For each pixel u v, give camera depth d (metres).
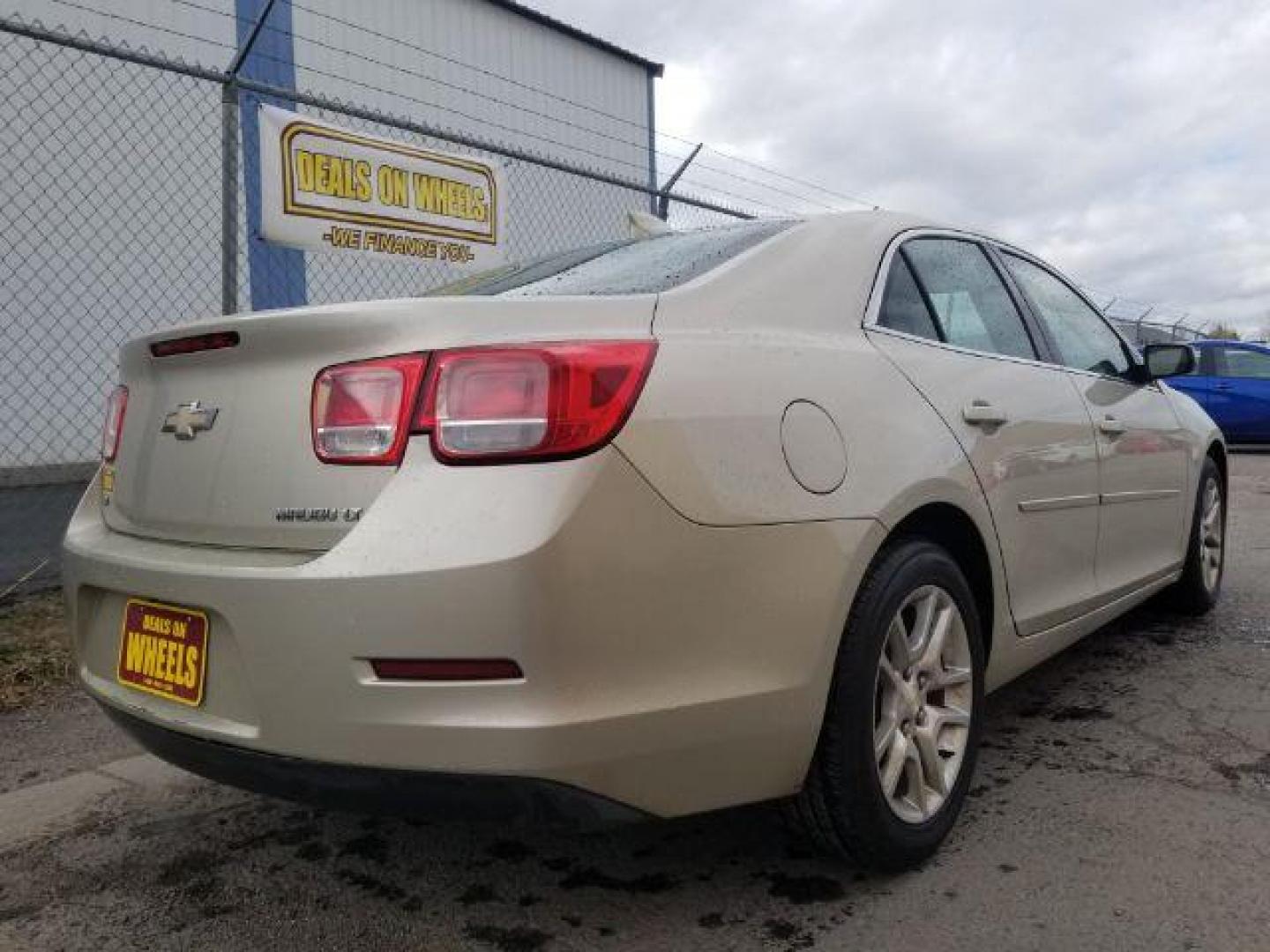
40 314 7.05
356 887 2.39
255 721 1.89
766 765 2.02
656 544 1.82
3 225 6.88
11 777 3.12
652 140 12.66
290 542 1.93
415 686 1.73
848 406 2.27
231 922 2.25
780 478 2.03
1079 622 3.28
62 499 5.79
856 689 2.17
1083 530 3.27
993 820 2.63
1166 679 3.78
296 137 5.43
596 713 1.75
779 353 2.20
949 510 2.53
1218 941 2.04
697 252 2.63
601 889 2.34
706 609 1.88
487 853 2.53
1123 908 2.17
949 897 2.24
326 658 1.77
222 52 8.07
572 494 1.74
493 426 1.77
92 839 2.68
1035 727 3.32
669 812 1.89
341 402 1.89
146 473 2.28
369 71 9.31
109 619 2.29
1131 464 3.64
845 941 2.08
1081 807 2.68
